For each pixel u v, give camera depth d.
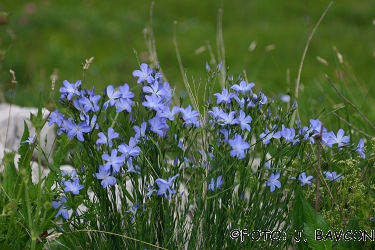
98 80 8.00
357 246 2.91
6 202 2.83
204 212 2.73
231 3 16.00
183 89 8.41
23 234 2.78
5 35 10.49
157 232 2.79
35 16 13.03
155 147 2.73
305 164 2.91
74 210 2.71
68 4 15.16
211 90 2.89
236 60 11.53
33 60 9.37
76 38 12.56
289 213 2.94
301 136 2.73
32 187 2.82
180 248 2.77
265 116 2.85
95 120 2.65
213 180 2.72
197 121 2.76
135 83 7.64
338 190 3.09
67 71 9.98
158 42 12.73
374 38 13.39
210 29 13.85
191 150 3.06
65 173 2.76
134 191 2.73
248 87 2.76
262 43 12.77
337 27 14.00
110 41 12.73
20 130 4.43
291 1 16.11
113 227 2.74
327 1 15.98
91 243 2.77
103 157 2.52
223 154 2.71
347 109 4.23
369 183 3.06
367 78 10.82
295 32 13.48
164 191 2.60
